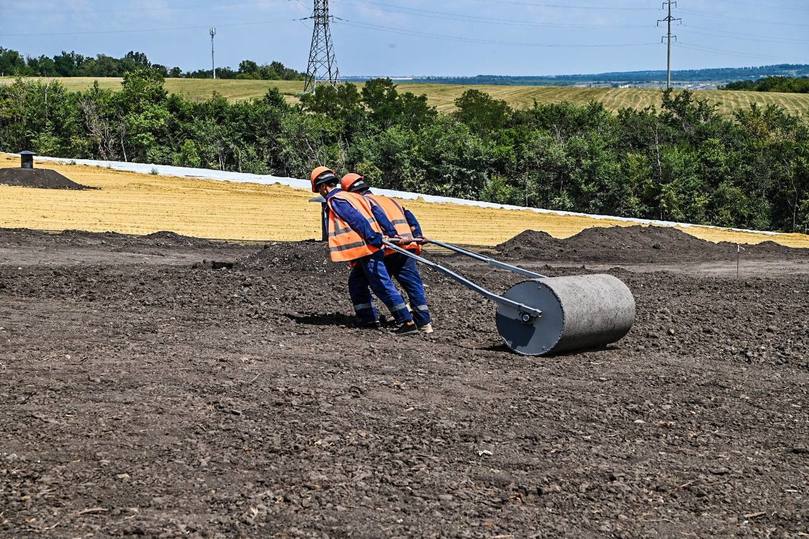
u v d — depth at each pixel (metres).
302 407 7.00
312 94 103.50
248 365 8.27
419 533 4.80
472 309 12.13
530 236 24.31
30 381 7.42
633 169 75.50
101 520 4.77
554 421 7.00
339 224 10.13
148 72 85.19
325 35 114.62
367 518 4.95
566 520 5.10
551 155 75.06
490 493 5.45
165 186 40.59
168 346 8.97
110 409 6.71
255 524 4.80
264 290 12.99
